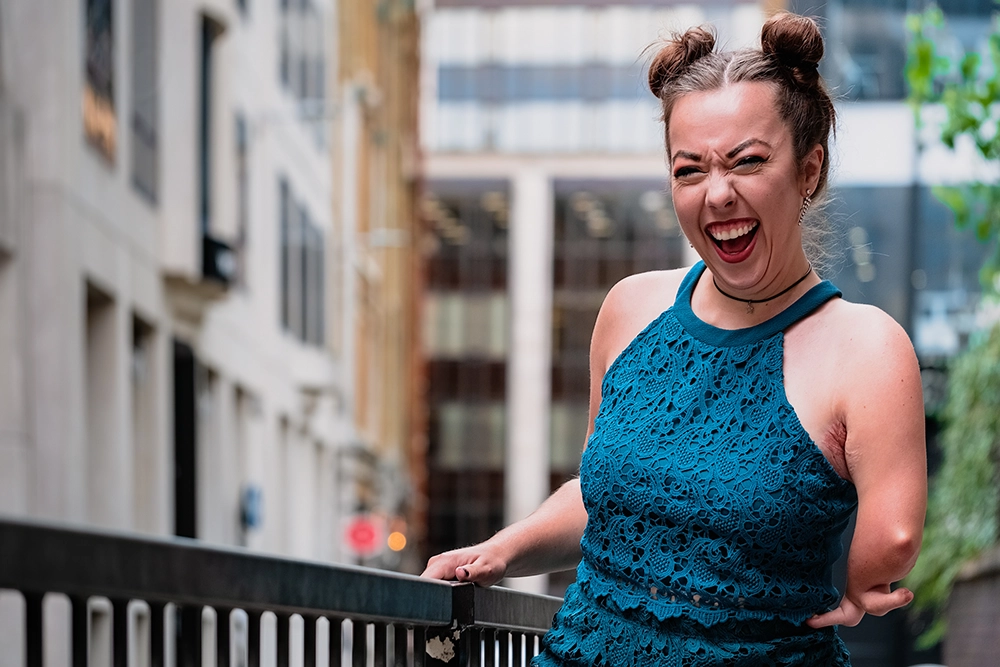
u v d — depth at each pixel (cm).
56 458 1299
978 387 1072
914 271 2020
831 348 239
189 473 1819
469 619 266
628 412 251
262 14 2414
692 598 236
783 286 245
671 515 238
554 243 6397
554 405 6316
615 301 272
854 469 233
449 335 6344
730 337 246
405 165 5069
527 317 6344
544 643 255
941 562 1075
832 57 2067
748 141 233
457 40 6419
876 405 231
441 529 6234
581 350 6341
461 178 6406
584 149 6400
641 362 256
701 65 241
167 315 1777
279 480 2667
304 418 2912
